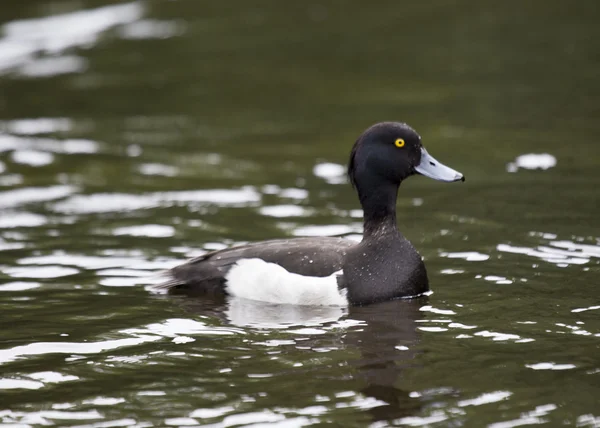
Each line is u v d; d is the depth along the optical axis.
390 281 10.41
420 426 7.48
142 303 10.45
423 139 17.92
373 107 20.34
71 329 9.71
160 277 11.10
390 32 26.44
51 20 27.66
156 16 28.47
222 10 29.11
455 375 8.42
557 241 12.27
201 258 11.01
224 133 18.92
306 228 13.18
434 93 21.14
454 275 11.19
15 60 24.38
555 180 15.12
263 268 10.50
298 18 28.14
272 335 9.48
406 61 23.78
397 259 10.54
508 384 8.22
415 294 10.52
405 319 9.85
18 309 10.29
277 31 26.86
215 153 17.58
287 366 8.69
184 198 14.87
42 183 15.73
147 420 7.66
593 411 7.69
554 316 9.84
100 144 18.20
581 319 9.73
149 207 14.39
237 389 8.21
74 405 7.96
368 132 10.78
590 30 25.73
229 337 9.45
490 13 28.09
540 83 21.47
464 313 9.98
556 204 13.88
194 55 24.75
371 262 10.46
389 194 10.71
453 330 9.52
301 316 10.01
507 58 23.56
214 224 13.46
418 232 12.89
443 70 22.88
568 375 8.38
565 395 7.98
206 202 14.63
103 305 10.41
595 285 10.70
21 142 18.27
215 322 9.87
